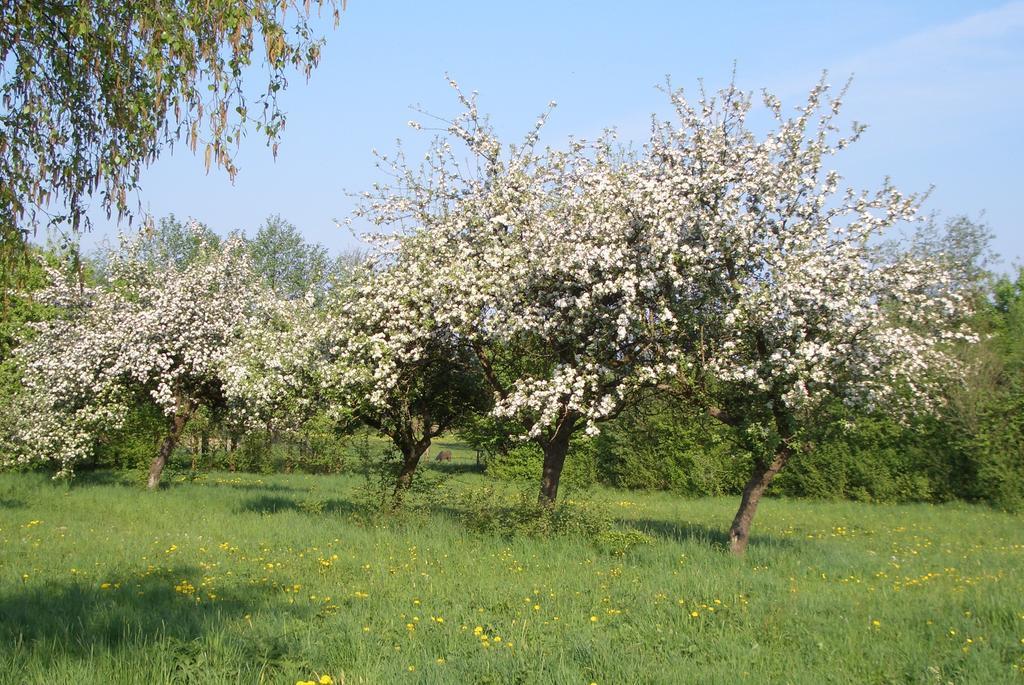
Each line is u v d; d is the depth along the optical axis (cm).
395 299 1572
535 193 1564
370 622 843
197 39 898
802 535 1827
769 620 881
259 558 1241
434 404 1794
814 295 1245
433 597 967
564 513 1485
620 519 2027
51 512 1780
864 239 1334
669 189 1355
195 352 2223
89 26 866
